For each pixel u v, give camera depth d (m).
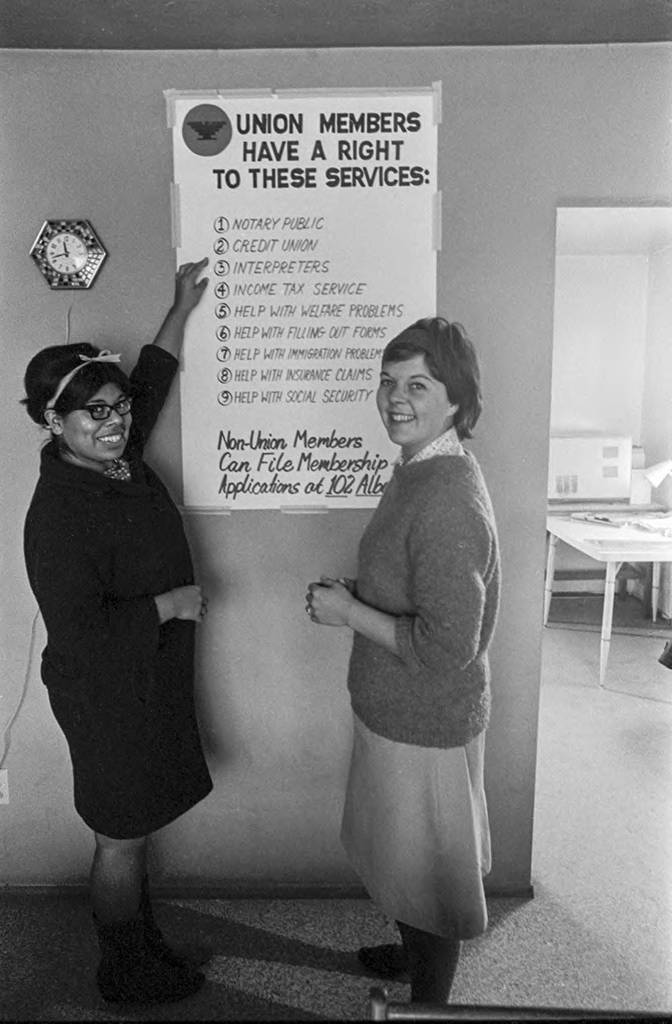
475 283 1.76
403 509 1.37
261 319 1.78
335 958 1.77
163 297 1.78
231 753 1.96
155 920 1.88
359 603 1.41
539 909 1.94
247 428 1.82
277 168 1.73
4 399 1.80
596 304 4.57
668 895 1.98
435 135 1.72
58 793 1.96
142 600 1.51
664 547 3.24
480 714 1.43
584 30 1.63
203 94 1.71
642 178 1.73
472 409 1.44
